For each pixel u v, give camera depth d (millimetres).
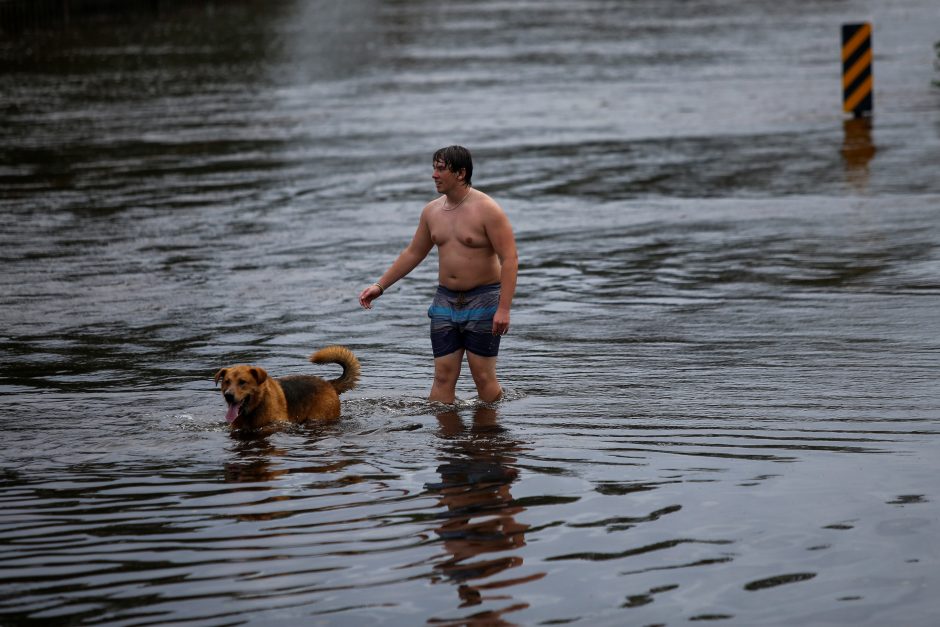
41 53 45688
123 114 31172
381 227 18344
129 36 51781
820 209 18672
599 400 10031
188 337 12492
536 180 21906
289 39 50719
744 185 20875
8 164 24453
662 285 14398
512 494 7742
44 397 10414
